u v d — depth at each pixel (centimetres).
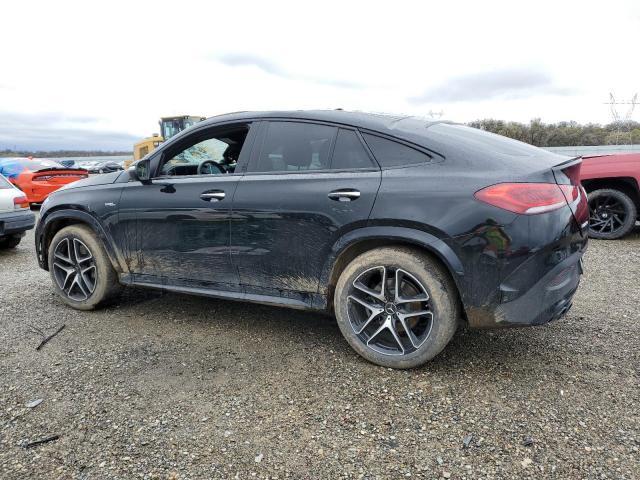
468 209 248
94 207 371
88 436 221
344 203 277
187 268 342
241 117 334
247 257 314
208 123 346
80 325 359
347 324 289
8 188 679
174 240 341
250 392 258
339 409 240
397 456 204
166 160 357
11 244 710
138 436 220
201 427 227
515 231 242
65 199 388
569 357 292
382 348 284
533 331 333
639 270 486
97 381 271
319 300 300
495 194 245
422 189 261
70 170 1245
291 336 333
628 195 636
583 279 460
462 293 255
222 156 371
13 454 208
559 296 255
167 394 257
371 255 276
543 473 192
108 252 373
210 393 257
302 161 303
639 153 624
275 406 244
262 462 202
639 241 630
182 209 333
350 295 286
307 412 238
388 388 259
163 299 419
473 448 208
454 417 231
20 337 337
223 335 336
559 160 277
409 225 261
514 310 250
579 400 244
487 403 243
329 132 299
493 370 277
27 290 460
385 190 268
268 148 316
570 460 199
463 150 266
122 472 196
